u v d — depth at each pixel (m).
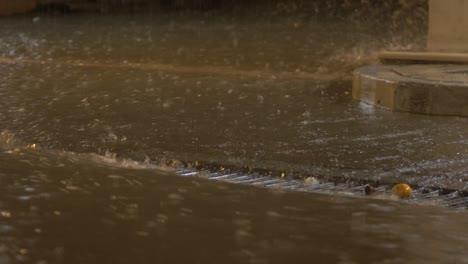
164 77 18.55
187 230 6.63
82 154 10.79
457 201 9.09
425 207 7.89
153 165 10.45
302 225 6.93
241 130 12.45
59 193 7.75
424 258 6.10
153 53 23.89
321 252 6.15
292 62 21.50
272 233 6.62
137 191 8.01
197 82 17.70
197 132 12.30
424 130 12.48
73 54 23.62
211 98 15.50
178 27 32.62
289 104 14.81
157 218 6.98
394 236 6.67
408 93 13.94
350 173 9.97
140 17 37.72
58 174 8.70
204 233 6.56
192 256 5.98
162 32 30.61
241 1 41.22
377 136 12.03
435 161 10.58
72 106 14.50
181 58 22.62
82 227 6.61
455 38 18.50
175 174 9.06
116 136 11.99
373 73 15.19
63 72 19.38
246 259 5.94
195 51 24.36
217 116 13.60
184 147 11.33
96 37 28.89
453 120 13.35
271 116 13.59
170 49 24.94
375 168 10.23
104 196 7.71
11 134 11.92
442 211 7.70
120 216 7.00
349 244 6.39
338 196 8.29
